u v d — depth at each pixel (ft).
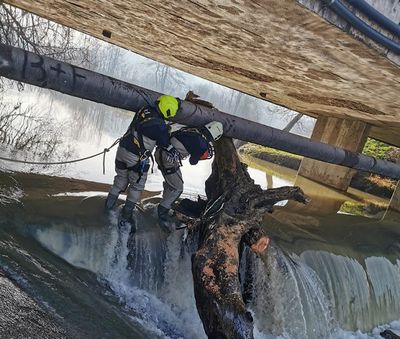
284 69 24.00
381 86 21.42
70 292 13.34
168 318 17.03
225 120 20.68
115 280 17.17
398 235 31.55
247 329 14.97
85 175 28.76
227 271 15.97
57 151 36.68
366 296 24.20
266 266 19.89
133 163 17.58
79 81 16.53
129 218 18.61
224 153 20.99
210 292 15.38
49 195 19.19
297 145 25.05
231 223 17.85
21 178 20.67
